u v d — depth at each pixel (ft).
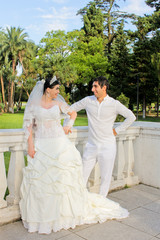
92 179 12.09
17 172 9.34
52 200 8.30
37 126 8.98
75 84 139.54
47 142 8.78
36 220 8.26
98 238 8.25
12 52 136.15
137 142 14.28
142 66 103.40
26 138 8.75
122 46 109.19
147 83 106.11
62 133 9.21
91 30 134.72
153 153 13.67
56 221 8.46
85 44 120.88
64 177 8.51
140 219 9.77
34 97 8.73
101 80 9.36
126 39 110.63
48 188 8.27
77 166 9.00
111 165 10.03
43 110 8.67
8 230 8.51
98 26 136.36
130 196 12.28
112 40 143.84
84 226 9.04
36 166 8.41
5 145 8.80
